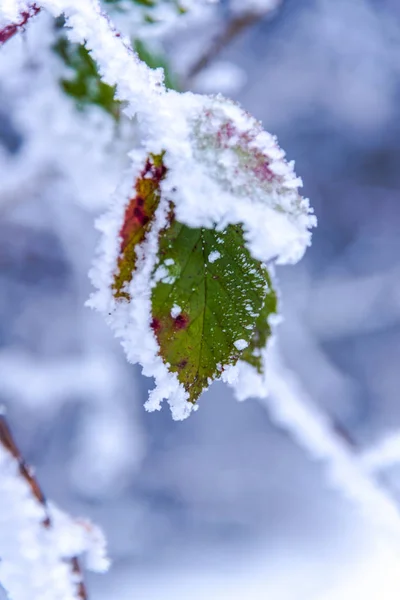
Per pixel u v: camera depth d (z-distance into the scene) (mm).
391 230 2152
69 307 1887
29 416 2029
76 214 1230
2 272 1784
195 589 2201
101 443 1690
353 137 1970
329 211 2164
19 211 1204
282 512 2455
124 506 2320
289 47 1312
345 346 2287
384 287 2023
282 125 1843
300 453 2580
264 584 2152
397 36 1252
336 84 1588
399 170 2072
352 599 1940
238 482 2529
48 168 615
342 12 1203
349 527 2283
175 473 2523
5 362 1449
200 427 2590
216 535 2430
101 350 1525
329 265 2148
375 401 2227
